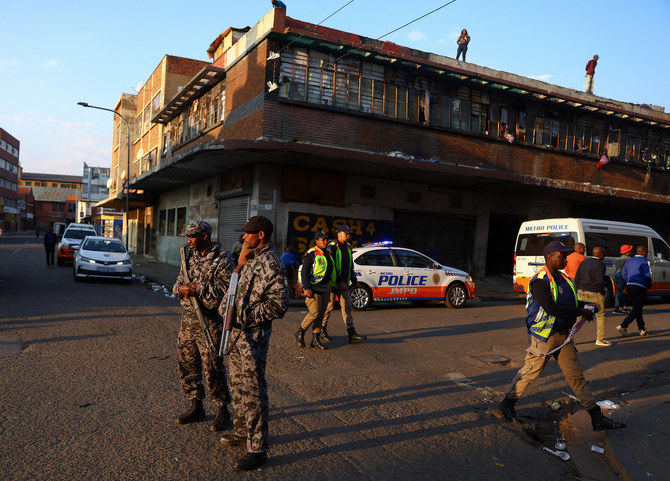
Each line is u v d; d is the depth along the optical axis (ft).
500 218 68.08
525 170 64.90
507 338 27.68
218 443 12.60
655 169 75.92
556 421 15.79
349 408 15.78
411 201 60.08
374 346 24.84
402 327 30.19
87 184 248.73
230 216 59.57
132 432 12.96
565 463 12.78
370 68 54.80
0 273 52.49
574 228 42.11
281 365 20.42
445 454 12.85
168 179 72.59
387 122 55.31
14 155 273.54
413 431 14.24
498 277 69.97
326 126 52.08
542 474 12.08
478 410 16.38
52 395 15.35
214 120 64.13
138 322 27.43
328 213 54.70
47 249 62.90
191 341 13.23
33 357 19.42
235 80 56.95
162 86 90.99
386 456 12.47
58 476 10.52
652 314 38.42
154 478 10.69
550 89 67.97
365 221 56.90
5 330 23.80
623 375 21.24
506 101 63.67
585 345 26.40
